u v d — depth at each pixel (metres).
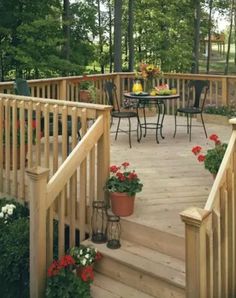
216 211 2.86
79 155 3.69
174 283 3.13
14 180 4.61
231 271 3.14
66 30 16.06
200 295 2.67
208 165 4.24
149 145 6.33
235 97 8.41
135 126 7.78
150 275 3.28
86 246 3.65
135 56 19.09
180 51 18.97
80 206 3.81
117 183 3.76
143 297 3.30
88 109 3.86
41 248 3.41
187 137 6.89
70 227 3.82
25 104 4.37
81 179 3.78
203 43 23.02
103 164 3.89
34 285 3.43
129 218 3.75
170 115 9.01
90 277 3.36
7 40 14.79
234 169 3.14
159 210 3.91
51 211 3.48
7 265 3.86
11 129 4.81
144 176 4.85
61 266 3.36
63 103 3.96
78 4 17.41
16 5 14.73
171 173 4.97
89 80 7.99
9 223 4.23
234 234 3.16
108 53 20.27
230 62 27.91
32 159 4.44
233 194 3.12
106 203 3.93
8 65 14.82
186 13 19.44
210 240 2.76
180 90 8.97
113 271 3.54
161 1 18.89
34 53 14.42
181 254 3.43
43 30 14.43
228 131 7.34
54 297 3.29
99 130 3.82
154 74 6.75
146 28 18.83
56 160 4.06
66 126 3.97
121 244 3.70
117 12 12.33
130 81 8.74
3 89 6.16
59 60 14.60
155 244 3.58
